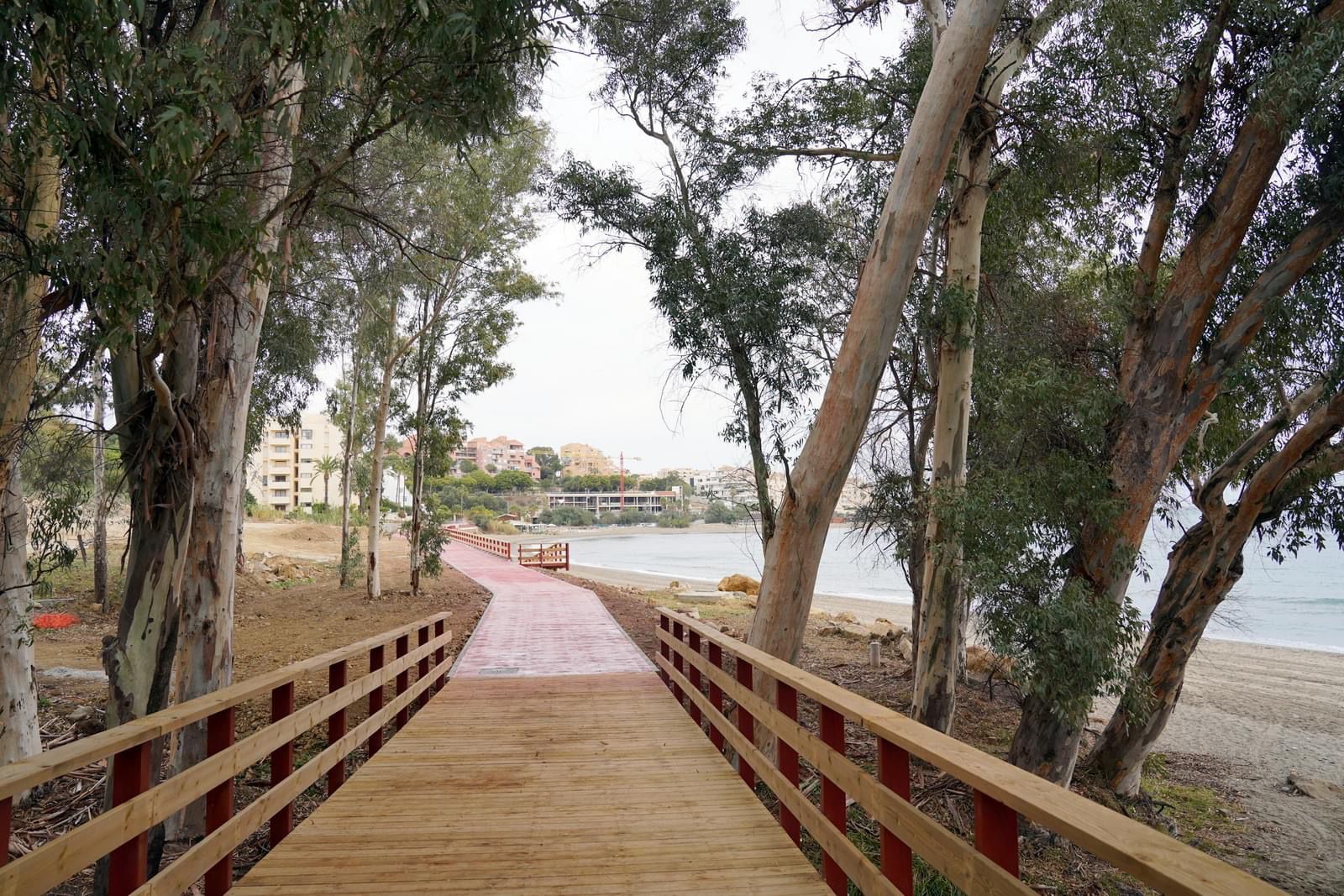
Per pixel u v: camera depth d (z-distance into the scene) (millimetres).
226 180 6316
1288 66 8141
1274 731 14320
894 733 2959
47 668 13336
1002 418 10305
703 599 29312
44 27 4184
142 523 6238
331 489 115062
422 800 5277
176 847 6758
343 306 15391
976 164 10344
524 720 7879
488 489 151125
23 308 5777
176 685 7020
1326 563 62875
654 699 9070
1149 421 9125
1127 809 10133
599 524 142375
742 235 12859
